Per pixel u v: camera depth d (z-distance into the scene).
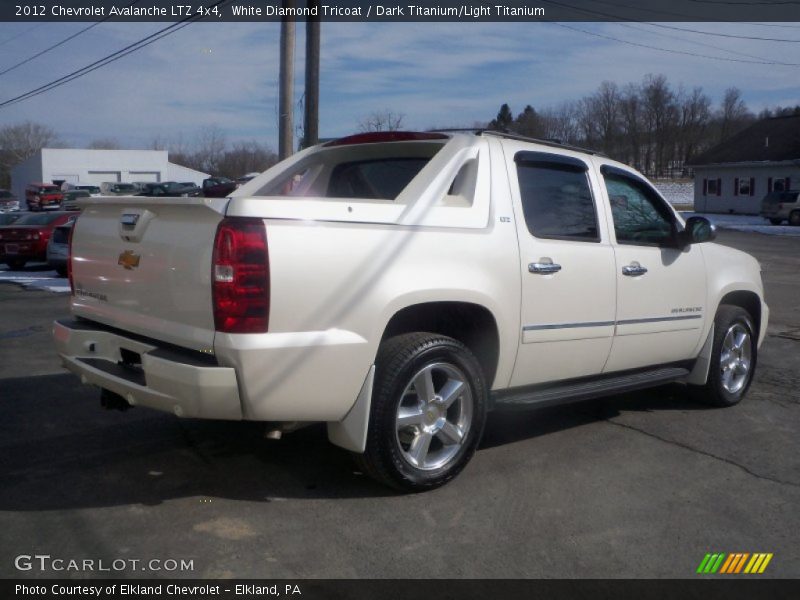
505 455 5.12
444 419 4.47
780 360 8.16
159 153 67.56
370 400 4.12
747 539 3.97
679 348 5.90
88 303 4.80
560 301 4.93
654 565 3.67
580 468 4.90
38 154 64.25
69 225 16.41
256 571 3.53
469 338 4.79
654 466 4.97
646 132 81.25
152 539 3.82
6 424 5.65
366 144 5.30
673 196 60.03
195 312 3.91
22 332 9.74
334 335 3.94
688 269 5.86
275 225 3.80
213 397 3.77
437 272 4.30
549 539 3.91
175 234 4.03
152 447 5.14
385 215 4.20
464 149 4.69
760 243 25.92
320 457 4.96
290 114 14.24
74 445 5.19
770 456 5.20
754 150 46.41
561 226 5.06
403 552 3.73
